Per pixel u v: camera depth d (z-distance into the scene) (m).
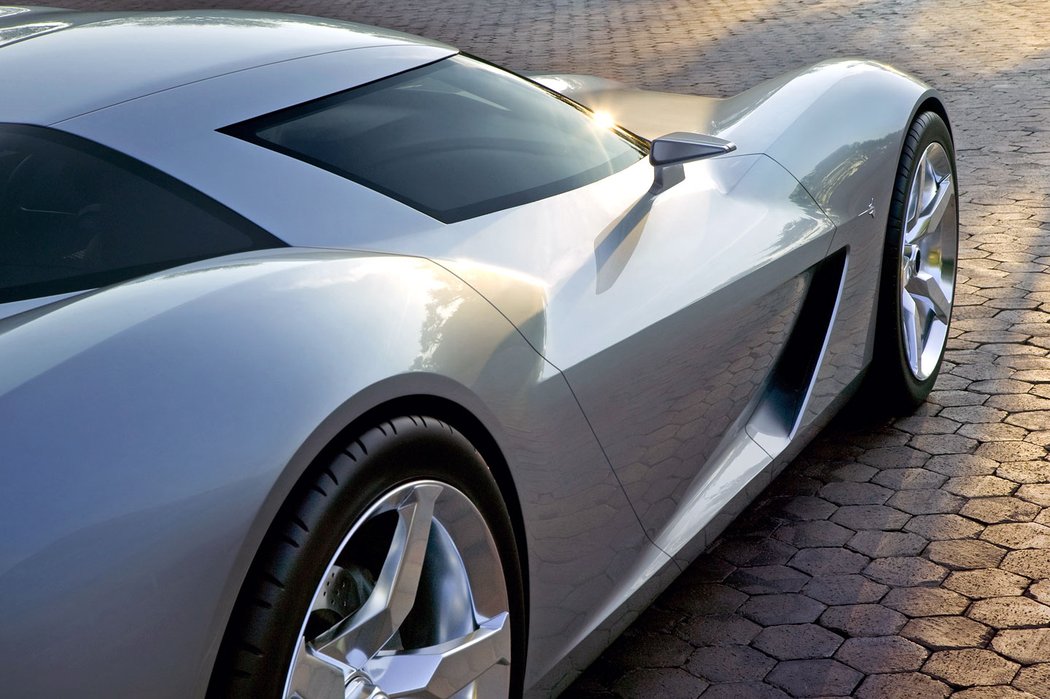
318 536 1.38
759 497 3.01
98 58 2.05
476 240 1.96
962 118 6.79
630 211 2.30
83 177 1.75
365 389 1.43
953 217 3.51
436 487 1.57
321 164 1.94
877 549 2.71
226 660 1.33
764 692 2.22
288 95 2.06
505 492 1.77
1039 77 7.73
